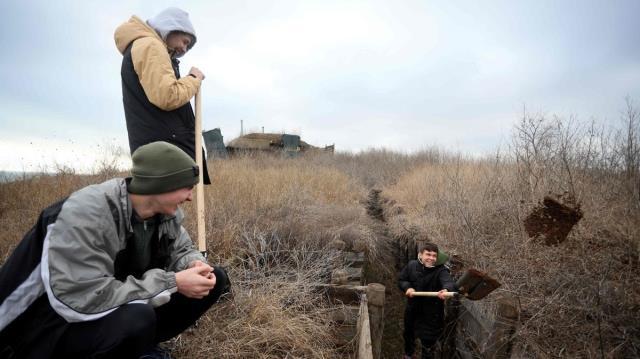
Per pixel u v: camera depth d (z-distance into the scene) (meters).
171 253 2.17
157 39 2.57
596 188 4.39
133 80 2.54
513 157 5.79
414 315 4.00
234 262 3.81
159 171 1.76
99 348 1.61
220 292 2.16
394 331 4.67
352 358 2.88
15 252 1.62
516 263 3.71
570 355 2.81
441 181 7.26
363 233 5.52
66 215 1.60
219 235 4.06
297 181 7.65
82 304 1.57
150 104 2.54
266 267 3.86
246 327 2.68
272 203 5.60
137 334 1.63
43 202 5.04
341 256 4.57
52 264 1.53
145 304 1.70
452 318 4.10
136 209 1.83
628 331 2.80
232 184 6.14
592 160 4.80
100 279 1.62
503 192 5.27
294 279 3.72
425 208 6.75
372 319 3.21
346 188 9.05
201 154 2.75
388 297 5.31
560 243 3.46
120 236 1.79
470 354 3.54
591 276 3.20
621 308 2.94
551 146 5.01
